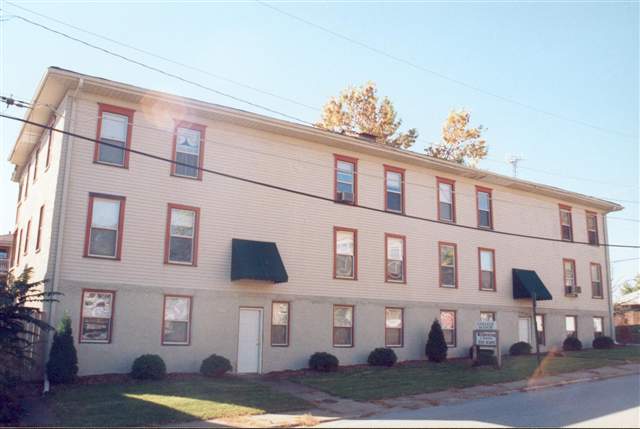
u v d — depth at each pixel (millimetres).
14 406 14422
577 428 13266
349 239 26031
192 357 21250
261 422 14344
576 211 36531
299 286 24125
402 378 21594
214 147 22984
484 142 46750
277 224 23953
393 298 26844
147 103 21656
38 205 22969
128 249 20609
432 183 29359
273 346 23141
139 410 15055
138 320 20422
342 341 25188
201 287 21828
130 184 21000
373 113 43375
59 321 19031
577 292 34656
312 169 25359
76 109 20438
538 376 22531
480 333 25469
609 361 27281
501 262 31531
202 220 22250
